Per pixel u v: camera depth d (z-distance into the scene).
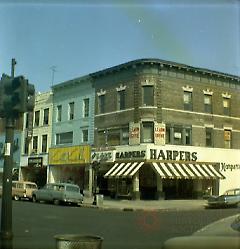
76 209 26.28
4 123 9.74
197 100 37.22
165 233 13.78
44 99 46.22
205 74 37.94
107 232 14.09
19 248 10.18
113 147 36.25
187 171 34.56
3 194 8.95
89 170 38.81
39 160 45.50
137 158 34.06
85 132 40.12
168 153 34.47
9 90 9.29
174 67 35.81
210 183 37.34
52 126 44.44
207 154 37.00
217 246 4.03
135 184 33.84
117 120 36.47
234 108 39.97
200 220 18.50
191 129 36.41
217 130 38.34
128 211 25.41
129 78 35.81
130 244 11.12
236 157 39.12
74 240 5.75
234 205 29.09
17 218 18.67
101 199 29.11
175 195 35.47
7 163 9.05
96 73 38.59
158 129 34.25
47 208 26.12
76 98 41.62
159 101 34.69
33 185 35.94
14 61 9.92
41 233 13.52
